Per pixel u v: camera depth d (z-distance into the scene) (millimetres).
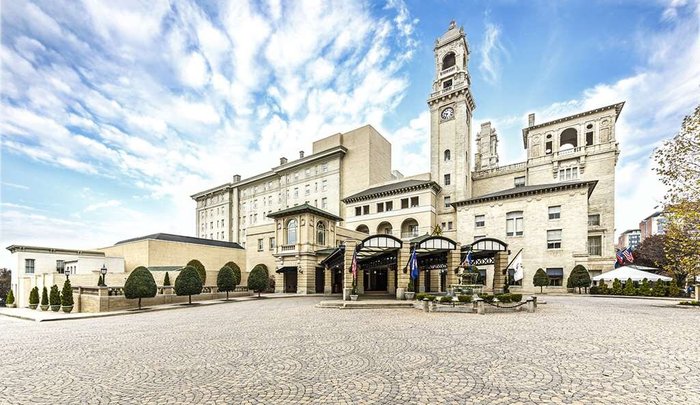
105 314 19516
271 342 9672
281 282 37438
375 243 22328
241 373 6699
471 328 11516
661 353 7746
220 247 45188
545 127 47062
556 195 35469
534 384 5789
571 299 24859
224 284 28703
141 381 6379
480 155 65812
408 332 10930
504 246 23109
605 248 40250
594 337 9641
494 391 5492
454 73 51562
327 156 62156
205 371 6902
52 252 37062
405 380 6086
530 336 9914
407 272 22969
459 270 20953
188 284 25141
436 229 27141
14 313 22828
